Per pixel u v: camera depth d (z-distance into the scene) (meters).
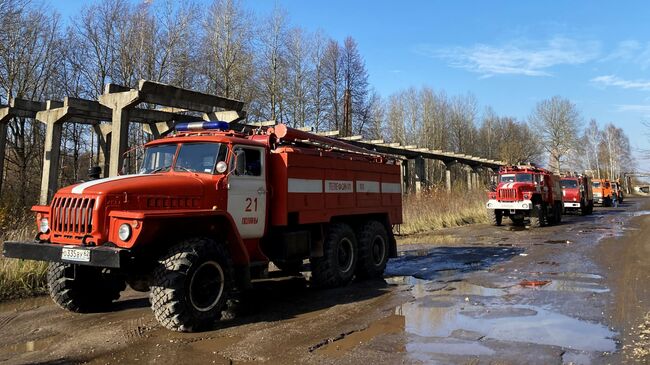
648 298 6.23
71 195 5.07
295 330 5.06
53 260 4.89
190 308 4.91
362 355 4.22
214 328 5.17
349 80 39.59
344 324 5.29
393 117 54.03
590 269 8.61
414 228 17.77
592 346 4.37
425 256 11.00
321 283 7.33
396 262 10.16
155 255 5.31
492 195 19.97
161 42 26.64
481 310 5.79
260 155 6.55
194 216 5.15
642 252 10.57
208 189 5.74
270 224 6.65
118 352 4.38
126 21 25.78
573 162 65.44
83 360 4.18
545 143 63.31
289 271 8.48
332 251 7.37
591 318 5.33
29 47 22.77
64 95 24.47
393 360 4.08
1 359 4.22
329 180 7.52
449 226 19.56
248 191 6.27
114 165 10.68
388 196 9.18
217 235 5.73
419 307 6.02
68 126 23.34
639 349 4.25
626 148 63.91
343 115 39.19
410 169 36.75
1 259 7.41
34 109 15.20
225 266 5.36
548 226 19.34
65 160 23.59
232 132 6.52
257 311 5.95
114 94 10.98
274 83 33.50
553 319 5.33
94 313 5.93
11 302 6.60
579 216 25.88
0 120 14.96
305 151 7.08
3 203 12.62
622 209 33.12
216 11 30.27
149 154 6.48
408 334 4.84
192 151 6.18
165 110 14.54
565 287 7.07
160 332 5.02
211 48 29.88
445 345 4.46
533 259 10.08
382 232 8.71
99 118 15.02
